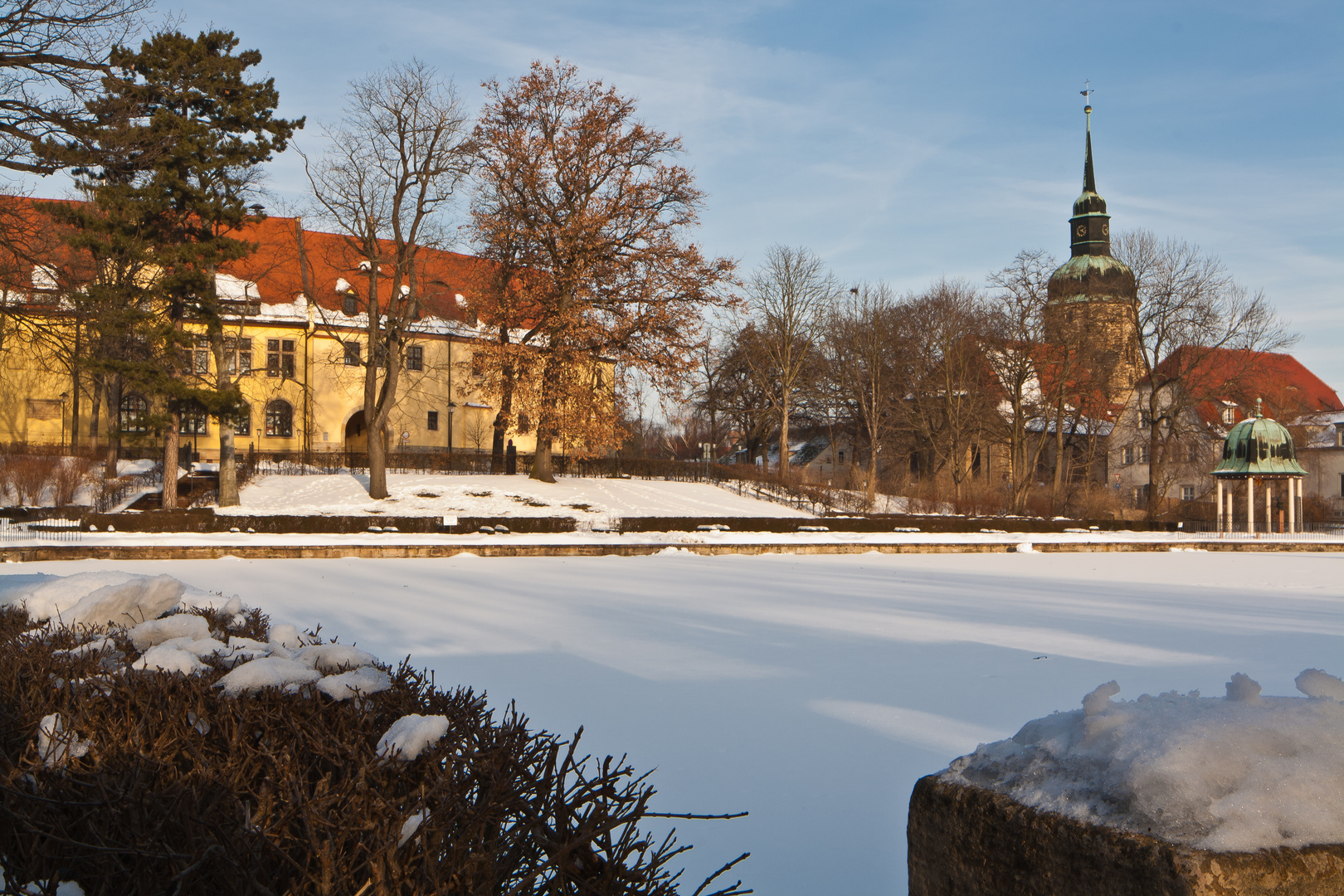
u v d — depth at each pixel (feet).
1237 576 88.89
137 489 134.21
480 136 142.82
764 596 63.62
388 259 148.87
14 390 177.17
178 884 7.68
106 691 11.15
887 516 156.35
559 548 101.86
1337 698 7.39
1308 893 5.97
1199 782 6.41
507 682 32.19
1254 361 193.77
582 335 138.41
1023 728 8.32
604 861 8.60
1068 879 6.67
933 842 8.05
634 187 143.33
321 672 12.48
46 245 61.57
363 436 214.07
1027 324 187.73
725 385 244.83
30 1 53.11
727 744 24.06
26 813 8.82
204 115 112.57
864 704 29.17
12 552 82.64
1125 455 256.52
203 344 133.59
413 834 7.86
